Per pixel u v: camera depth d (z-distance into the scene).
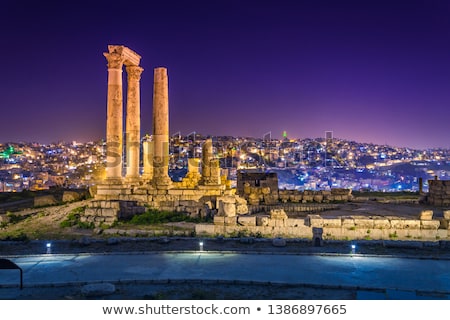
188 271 19.66
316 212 38.62
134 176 43.12
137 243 26.34
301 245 25.31
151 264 21.03
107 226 32.53
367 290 16.88
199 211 34.91
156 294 16.31
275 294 16.47
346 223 29.30
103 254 23.25
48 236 30.72
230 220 30.08
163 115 39.53
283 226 29.55
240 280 17.89
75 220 34.22
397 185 126.88
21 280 17.38
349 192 47.59
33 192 61.06
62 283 17.81
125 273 19.45
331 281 17.95
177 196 37.47
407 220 29.17
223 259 21.94
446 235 28.70
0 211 42.31
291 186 121.06
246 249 24.41
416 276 18.81
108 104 37.75
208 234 29.91
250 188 44.59
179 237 28.19
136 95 43.50
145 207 36.03
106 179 37.56
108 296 16.20
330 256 22.56
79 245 25.91
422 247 24.39
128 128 43.41
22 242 26.89
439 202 43.25
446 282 17.92
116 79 37.78
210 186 38.00
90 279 18.58
